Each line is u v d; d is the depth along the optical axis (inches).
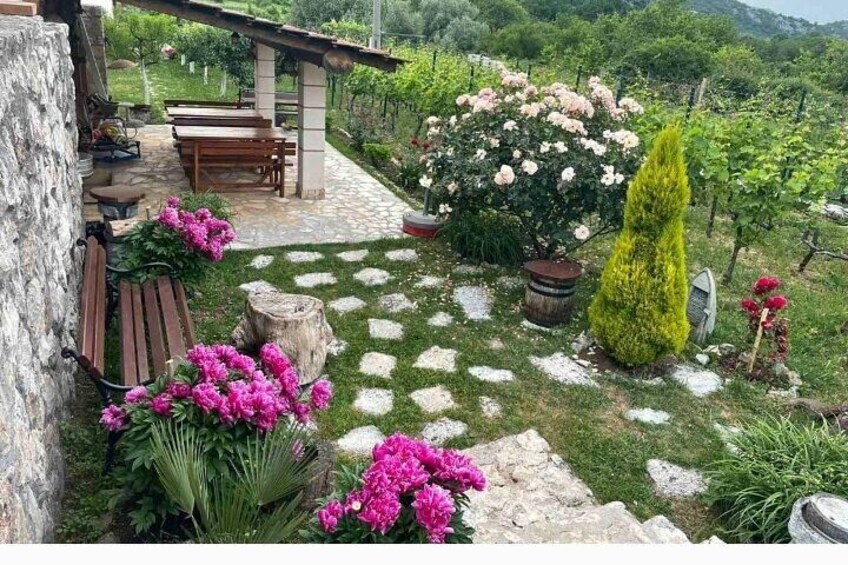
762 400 175.3
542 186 225.8
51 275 123.3
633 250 176.6
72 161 179.3
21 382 90.0
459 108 284.4
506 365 184.7
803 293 252.2
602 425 161.0
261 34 282.8
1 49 94.3
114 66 472.1
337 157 431.5
